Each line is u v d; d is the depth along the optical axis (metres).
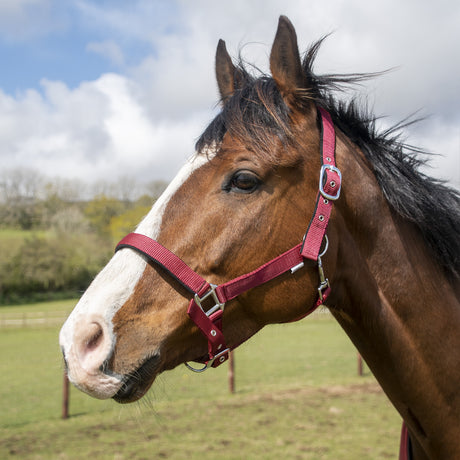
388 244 1.62
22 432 6.46
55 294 39.28
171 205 1.50
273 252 1.46
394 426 6.46
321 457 5.36
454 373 1.61
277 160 1.46
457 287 1.74
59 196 48.19
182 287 1.44
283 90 1.55
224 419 6.91
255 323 1.53
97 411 7.53
